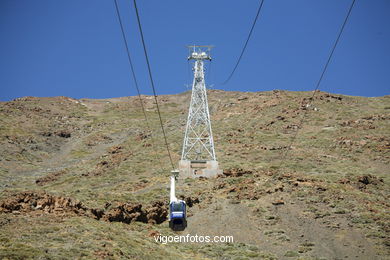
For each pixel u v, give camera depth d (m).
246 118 126.56
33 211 46.03
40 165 103.62
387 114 115.00
